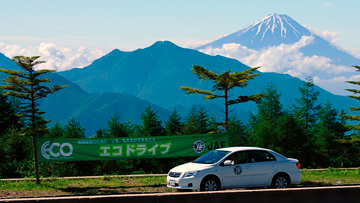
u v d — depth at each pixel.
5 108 59.75
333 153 53.19
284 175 14.10
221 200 9.10
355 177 19.17
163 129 49.31
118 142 19.55
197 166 13.58
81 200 8.59
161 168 41.69
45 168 31.91
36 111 17.59
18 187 16.36
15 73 16.98
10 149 39.72
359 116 29.39
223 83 22.83
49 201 8.48
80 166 38.03
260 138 45.53
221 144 20.72
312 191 9.55
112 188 16.09
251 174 13.67
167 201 8.89
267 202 9.27
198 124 46.62
